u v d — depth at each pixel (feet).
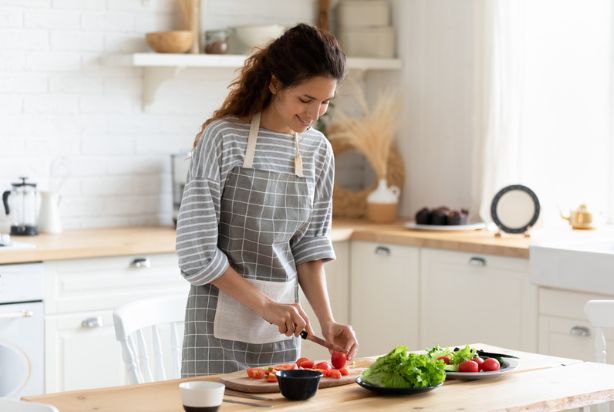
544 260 12.57
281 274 9.00
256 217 8.78
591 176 15.20
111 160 15.87
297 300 9.28
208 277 8.38
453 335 14.24
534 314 12.98
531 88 15.47
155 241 13.84
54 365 13.20
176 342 9.60
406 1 17.54
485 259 13.65
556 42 15.28
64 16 15.33
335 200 17.56
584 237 13.98
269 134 8.82
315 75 8.21
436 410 6.84
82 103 15.56
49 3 15.20
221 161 8.61
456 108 16.71
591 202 15.24
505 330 13.43
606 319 9.45
